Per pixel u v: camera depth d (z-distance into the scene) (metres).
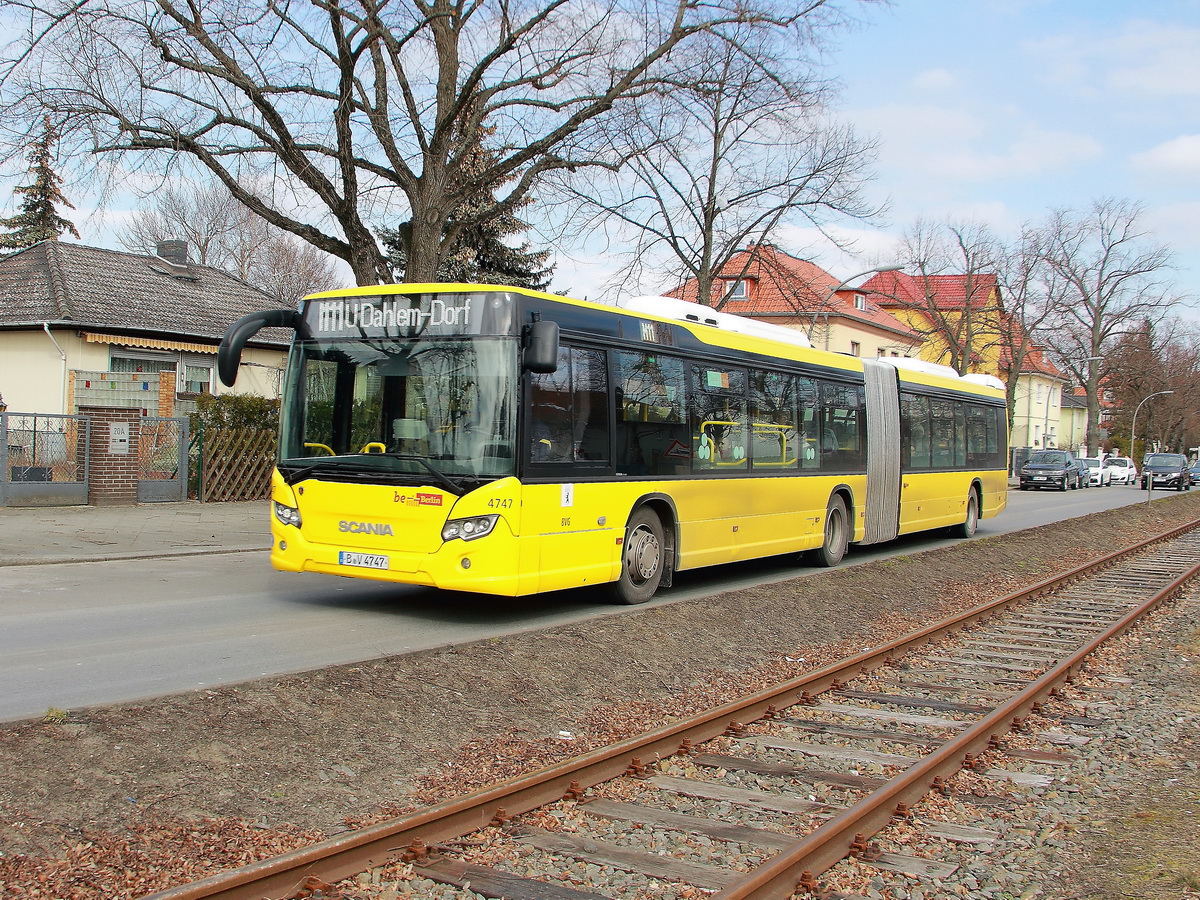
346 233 17.55
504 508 8.74
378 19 15.66
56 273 26.27
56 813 4.54
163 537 14.72
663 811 5.35
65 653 7.57
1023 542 19.56
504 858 4.67
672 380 11.14
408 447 9.07
